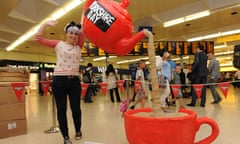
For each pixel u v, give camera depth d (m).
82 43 2.55
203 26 9.13
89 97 6.64
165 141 1.32
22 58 15.83
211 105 5.21
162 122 1.31
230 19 8.19
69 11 6.72
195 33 10.56
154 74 1.54
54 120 3.16
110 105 5.75
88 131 2.96
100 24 1.58
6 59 14.90
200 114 3.99
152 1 6.29
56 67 2.46
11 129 2.83
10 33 9.75
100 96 9.20
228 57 22.48
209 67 5.66
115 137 2.64
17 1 5.79
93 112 4.58
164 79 4.18
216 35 11.27
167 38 11.46
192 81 5.35
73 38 2.44
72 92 2.55
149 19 8.50
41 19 7.39
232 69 23.12
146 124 1.33
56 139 2.67
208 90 10.91
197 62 5.21
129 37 1.62
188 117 1.36
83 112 4.61
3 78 2.86
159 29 9.34
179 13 7.60
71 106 2.60
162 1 6.32
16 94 2.83
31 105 6.29
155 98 1.52
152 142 1.34
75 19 7.54
